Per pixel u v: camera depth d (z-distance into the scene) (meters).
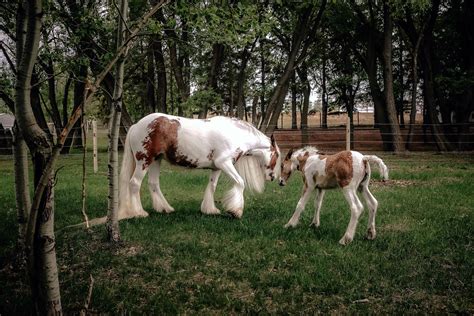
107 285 4.81
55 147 2.87
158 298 4.44
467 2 21.66
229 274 5.04
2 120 35.50
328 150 24.66
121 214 7.72
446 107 23.84
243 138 8.23
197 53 17.89
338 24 21.64
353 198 6.16
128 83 25.09
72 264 5.49
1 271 5.21
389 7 19.83
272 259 5.49
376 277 4.86
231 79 23.30
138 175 7.82
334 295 4.47
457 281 4.70
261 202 9.21
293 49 18.33
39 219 3.08
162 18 11.46
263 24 6.61
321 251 5.74
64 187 11.34
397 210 8.01
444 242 5.98
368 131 31.23
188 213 8.27
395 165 16.06
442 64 25.88
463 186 10.49
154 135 7.75
